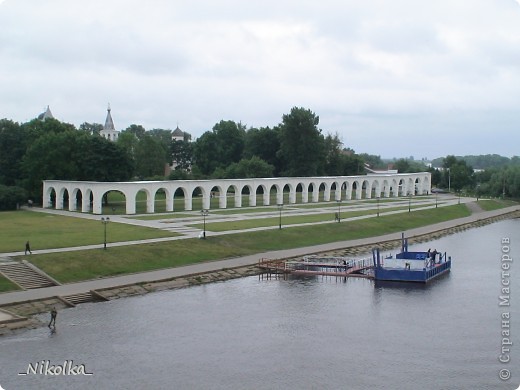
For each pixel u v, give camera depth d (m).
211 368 62.56
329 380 60.44
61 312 77.88
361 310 83.19
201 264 103.75
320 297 89.56
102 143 169.00
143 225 129.25
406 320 78.81
